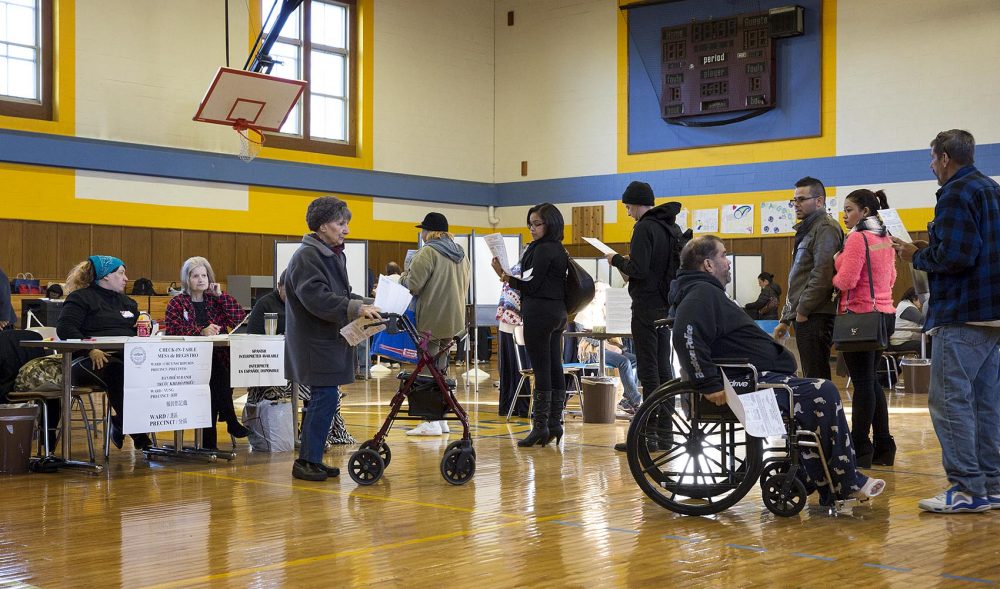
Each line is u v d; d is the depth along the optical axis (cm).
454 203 1742
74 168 1322
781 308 1520
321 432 510
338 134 1616
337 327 506
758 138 1552
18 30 1294
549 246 607
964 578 305
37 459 546
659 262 569
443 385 493
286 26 1554
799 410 406
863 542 356
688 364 400
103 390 590
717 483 424
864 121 1471
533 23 1759
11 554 346
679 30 1589
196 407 563
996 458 412
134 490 479
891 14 1449
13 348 580
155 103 1391
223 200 1469
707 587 298
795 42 1519
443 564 329
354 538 369
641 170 1652
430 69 1712
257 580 309
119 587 302
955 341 404
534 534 375
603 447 624
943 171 411
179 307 628
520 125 1773
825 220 535
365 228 1630
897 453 585
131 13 1369
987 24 1384
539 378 619
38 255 1298
